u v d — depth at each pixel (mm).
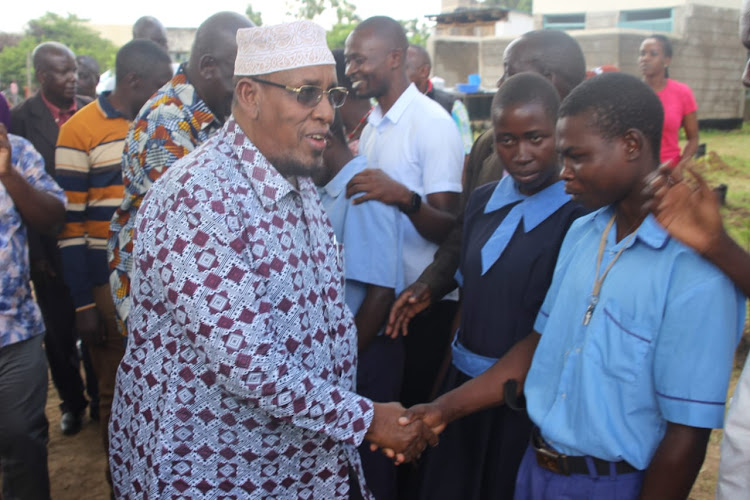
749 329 4508
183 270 1755
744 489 1720
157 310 1890
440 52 18750
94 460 4012
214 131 2717
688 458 1640
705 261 1612
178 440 1866
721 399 1624
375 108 3418
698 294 1595
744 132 16422
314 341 1985
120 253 2648
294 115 1874
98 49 39906
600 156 1703
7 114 3193
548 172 2225
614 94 1686
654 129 1717
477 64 19047
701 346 1602
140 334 1935
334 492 2049
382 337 2818
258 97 1887
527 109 2152
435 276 2719
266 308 1809
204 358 1812
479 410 2141
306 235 2012
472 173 3113
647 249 1704
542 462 1886
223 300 1742
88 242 3391
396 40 3211
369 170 2709
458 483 2371
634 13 18781
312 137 1931
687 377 1614
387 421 1968
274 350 1790
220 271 1751
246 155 1897
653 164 1742
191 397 1862
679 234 1579
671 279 1644
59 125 4586
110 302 3371
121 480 2039
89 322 3336
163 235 1794
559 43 2887
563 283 1901
